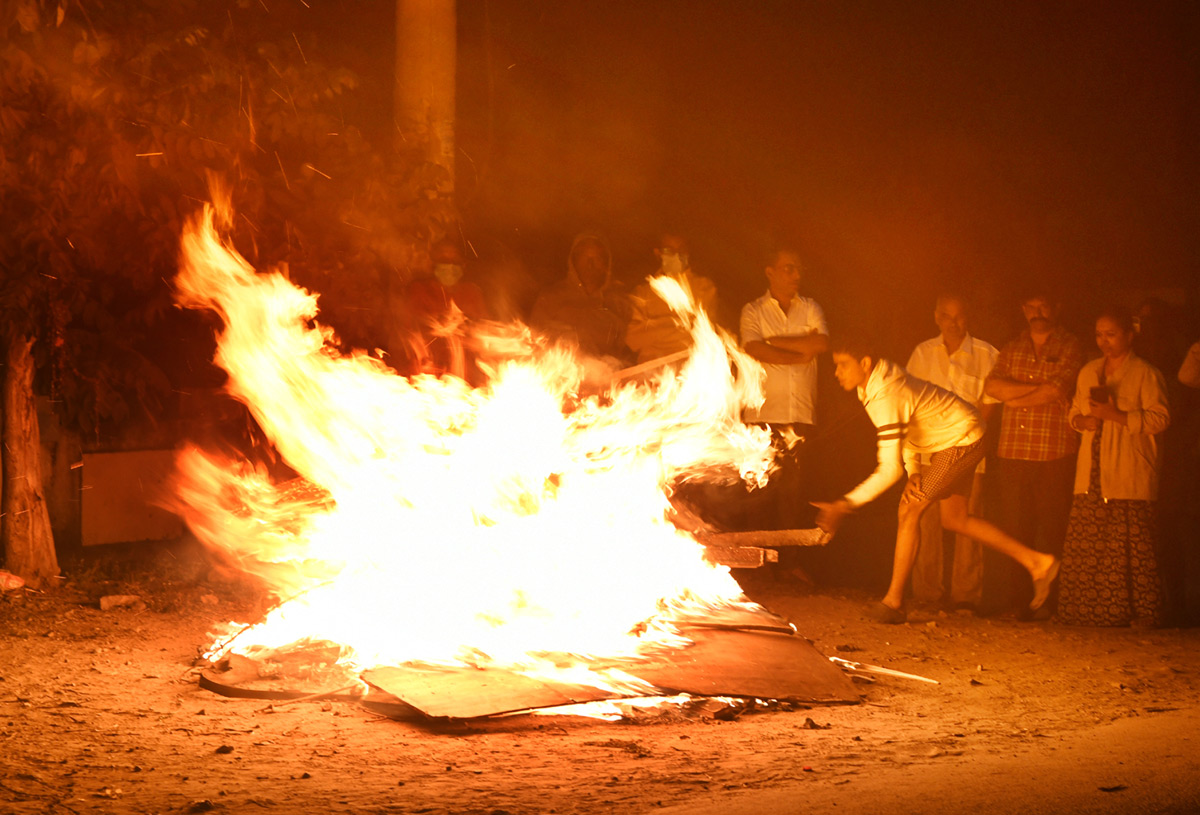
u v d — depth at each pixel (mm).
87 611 8195
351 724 5469
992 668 7004
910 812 3980
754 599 9156
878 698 6227
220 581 9320
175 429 10742
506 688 5746
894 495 13055
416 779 4613
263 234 9523
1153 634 8008
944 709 5977
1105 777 4355
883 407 8031
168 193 9156
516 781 4582
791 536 7727
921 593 9211
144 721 5504
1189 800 4012
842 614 8648
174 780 4574
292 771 4723
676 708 5781
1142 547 8289
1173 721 5488
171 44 8898
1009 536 8500
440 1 10461
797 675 6270
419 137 10266
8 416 8914
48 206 8539
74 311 9172
